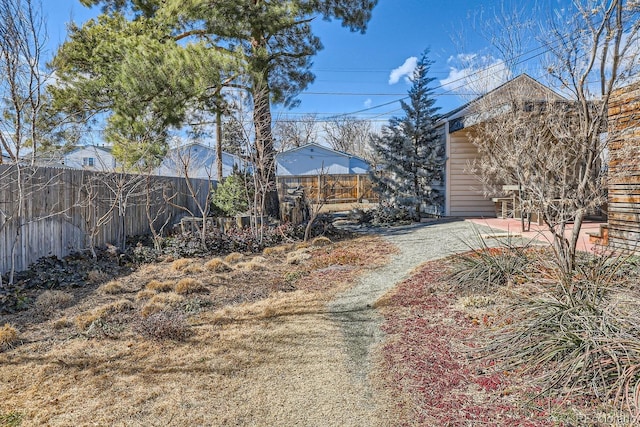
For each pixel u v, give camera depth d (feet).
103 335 10.82
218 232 24.86
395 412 7.22
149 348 10.05
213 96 27.71
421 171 36.68
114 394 7.92
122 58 26.03
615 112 14.15
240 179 31.68
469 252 17.01
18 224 14.93
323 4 29.94
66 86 25.22
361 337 10.68
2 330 10.69
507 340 8.98
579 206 11.91
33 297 14.08
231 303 13.78
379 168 38.81
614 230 16.30
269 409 7.42
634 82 11.36
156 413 7.29
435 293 13.41
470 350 9.18
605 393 6.75
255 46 28.68
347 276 17.10
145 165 25.85
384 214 36.83
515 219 29.99
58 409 7.39
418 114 36.24
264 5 28.19
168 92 25.27
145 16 31.76
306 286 15.89
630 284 10.16
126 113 25.35
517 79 20.48
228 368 9.01
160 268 19.11
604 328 7.71
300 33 33.14
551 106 15.19
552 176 14.78
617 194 16.12
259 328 11.41
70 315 12.59
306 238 26.25
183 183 31.22
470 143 35.50
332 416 7.18
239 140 30.71
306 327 11.44
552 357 7.90
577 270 11.33
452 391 7.71
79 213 19.94
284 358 9.50
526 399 7.13
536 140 16.37
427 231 28.12
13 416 7.15
